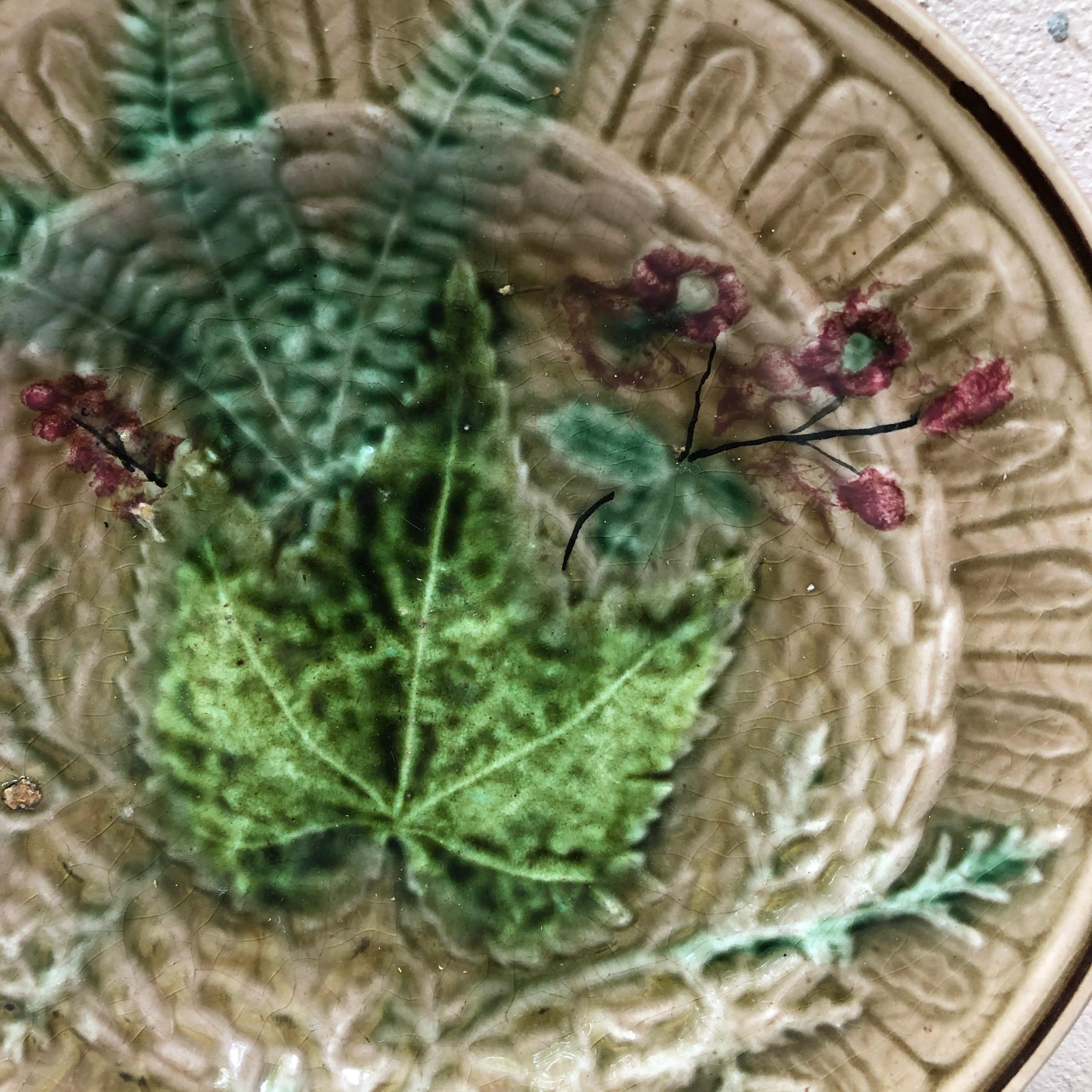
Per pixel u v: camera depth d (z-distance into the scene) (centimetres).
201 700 19
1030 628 18
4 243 17
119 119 17
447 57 16
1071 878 18
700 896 19
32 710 19
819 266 17
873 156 16
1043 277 16
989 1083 17
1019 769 18
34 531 19
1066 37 20
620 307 18
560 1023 19
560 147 17
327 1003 19
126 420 19
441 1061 19
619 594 19
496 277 18
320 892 19
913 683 18
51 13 16
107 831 19
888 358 17
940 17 20
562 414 19
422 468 19
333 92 17
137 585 19
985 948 18
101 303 18
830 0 16
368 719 19
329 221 18
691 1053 18
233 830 19
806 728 19
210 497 19
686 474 19
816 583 19
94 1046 18
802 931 19
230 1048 19
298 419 19
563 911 19
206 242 18
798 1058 18
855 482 18
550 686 19
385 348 18
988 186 16
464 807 19
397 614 19
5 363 18
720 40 16
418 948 19
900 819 18
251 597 19
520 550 19
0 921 19
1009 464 17
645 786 19
